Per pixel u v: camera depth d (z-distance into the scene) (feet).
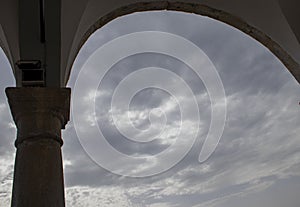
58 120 16.99
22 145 16.08
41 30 20.80
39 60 19.38
